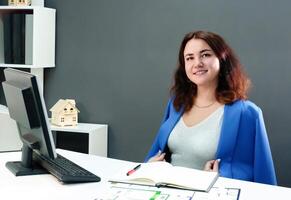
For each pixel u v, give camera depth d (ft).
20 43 10.13
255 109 6.67
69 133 10.16
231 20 8.97
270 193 4.69
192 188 4.62
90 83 10.42
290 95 8.66
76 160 6.13
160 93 9.77
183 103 7.18
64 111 9.88
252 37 8.84
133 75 10.00
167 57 9.62
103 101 10.34
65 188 4.76
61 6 10.46
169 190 4.61
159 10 9.59
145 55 9.83
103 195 4.47
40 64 10.12
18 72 5.08
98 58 10.28
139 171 5.21
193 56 6.82
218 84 7.00
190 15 9.32
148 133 9.98
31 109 4.75
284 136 8.78
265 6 8.68
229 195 4.50
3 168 5.57
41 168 5.50
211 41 6.81
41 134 4.87
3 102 11.05
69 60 10.54
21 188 4.75
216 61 6.81
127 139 10.21
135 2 9.80
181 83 7.34
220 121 6.67
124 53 10.03
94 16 10.21
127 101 10.12
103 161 6.07
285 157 8.80
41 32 10.08
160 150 7.16
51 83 10.76
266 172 6.50
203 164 6.61
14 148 8.79
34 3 10.37
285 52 8.62
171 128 7.07
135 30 9.87
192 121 6.95
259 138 6.52
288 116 8.71
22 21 10.03
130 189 4.65
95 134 9.75
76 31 10.41
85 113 10.53
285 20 8.56
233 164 6.57
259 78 8.86
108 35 10.13
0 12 10.29
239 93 6.88
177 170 5.23
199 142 6.62
